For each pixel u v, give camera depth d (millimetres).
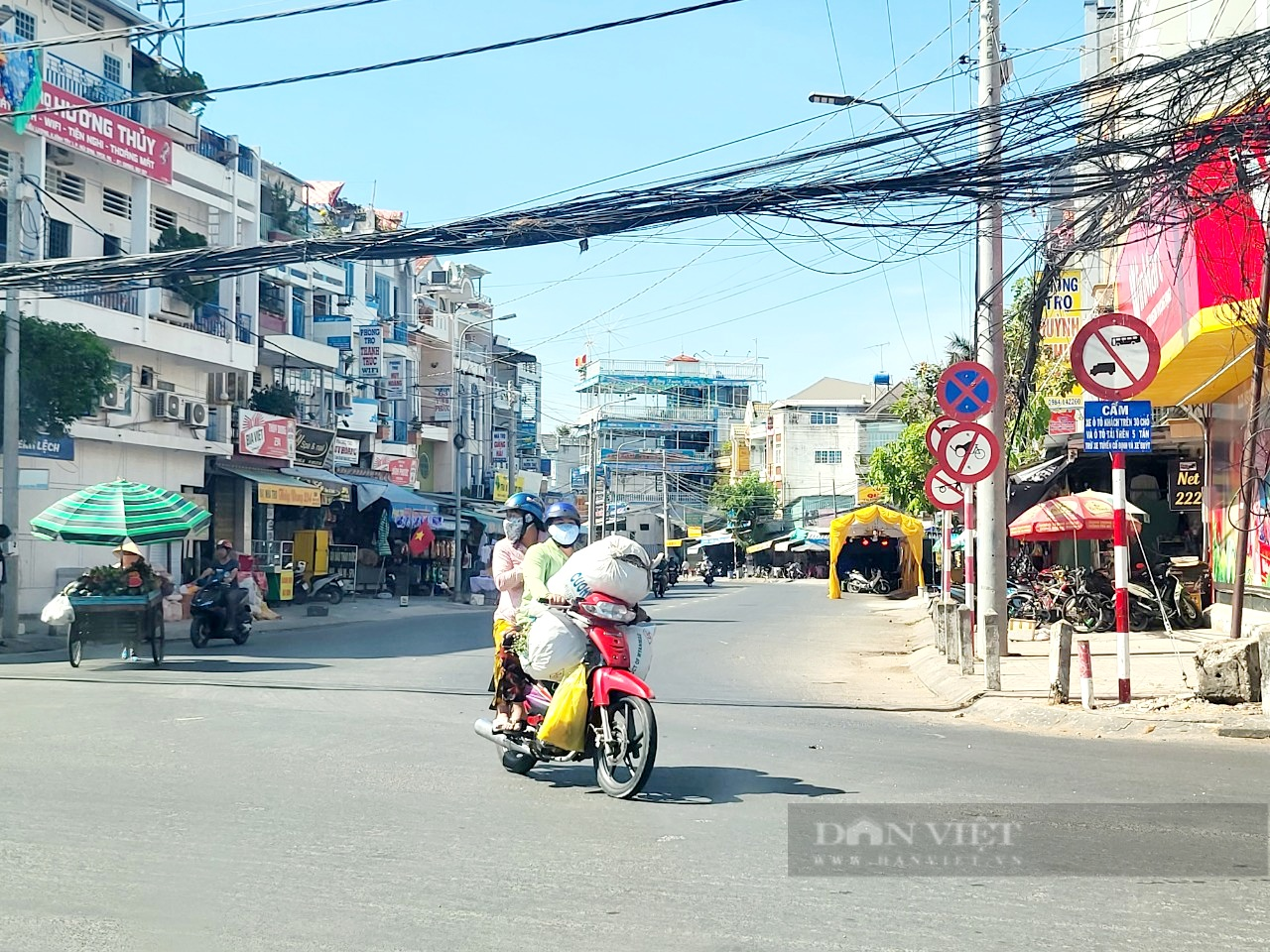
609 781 7699
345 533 42188
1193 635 21016
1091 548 29625
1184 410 22719
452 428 50406
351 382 44000
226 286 33156
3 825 6711
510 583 8594
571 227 13055
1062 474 27984
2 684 13977
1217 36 17844
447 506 47812
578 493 91312
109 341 28594
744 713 12289
